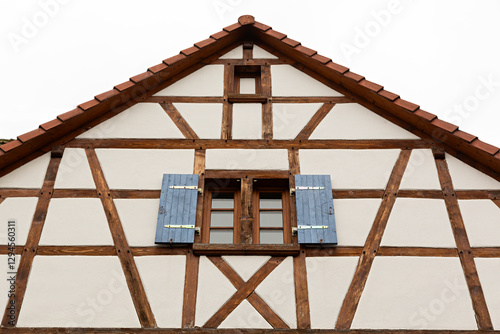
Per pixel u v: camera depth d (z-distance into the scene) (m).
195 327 6.29
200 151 7.82
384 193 7.36
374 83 8.21
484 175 7.50
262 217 7.46
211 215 7.49
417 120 7.86
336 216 7.16
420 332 6.25
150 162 7.68
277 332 6.22
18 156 7.51
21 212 7.09
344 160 7.73
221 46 9.03
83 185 7.37
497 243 6.90
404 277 6.65
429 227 7.04
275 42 8.96
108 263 6.73
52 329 6.23
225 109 8.30
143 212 7.19
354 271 6.71
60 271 6.65
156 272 6.69
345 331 6.24
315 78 8.68
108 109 8.12
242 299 6.50
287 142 7.93
